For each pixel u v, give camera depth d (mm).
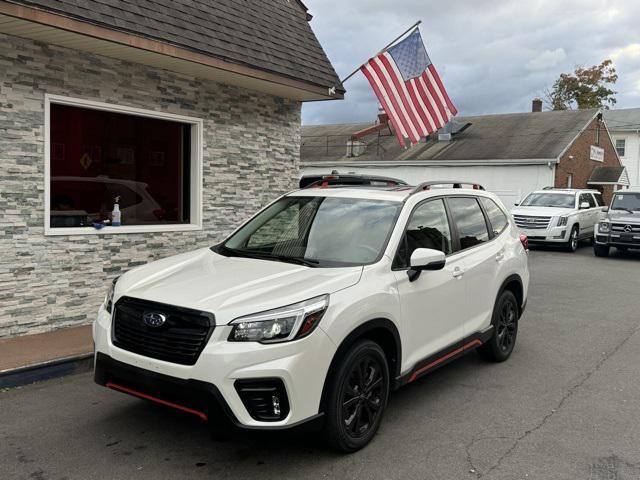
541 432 4469
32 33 6156
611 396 5281
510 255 6211
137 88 7582
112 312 4051
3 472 3682
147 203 8141
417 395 5254
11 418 4527
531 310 9156
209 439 4211
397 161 29469
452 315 5117
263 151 9664
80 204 7273
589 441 4316
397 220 4754
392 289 4316
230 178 9086
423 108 10664
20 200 6406
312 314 3666
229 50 7961
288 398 3527
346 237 4727
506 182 26516
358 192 5293
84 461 3850
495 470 3846
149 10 7066
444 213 5422
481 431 4469
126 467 3781
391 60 10398
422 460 3967
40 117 6535
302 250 4723
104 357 3932
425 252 4395
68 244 6918
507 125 30953
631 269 14234
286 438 4258
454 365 6191
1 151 6211
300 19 10227
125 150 7777
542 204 19328
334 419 3809
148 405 4824
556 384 5594
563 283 11906
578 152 27844
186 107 8273
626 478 3766
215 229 8891
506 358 6363
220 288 3902
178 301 3732
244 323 3535
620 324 8195
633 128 39438
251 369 3457
